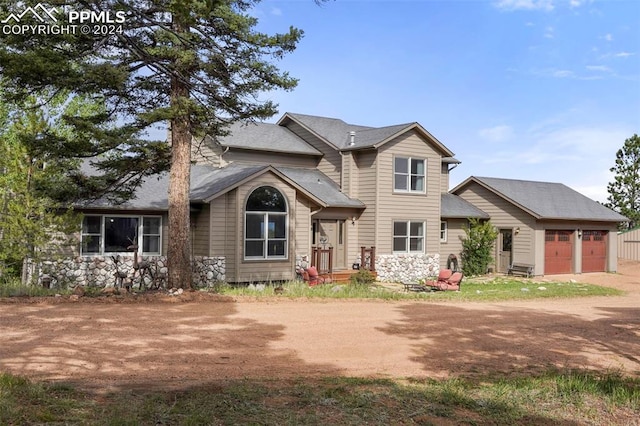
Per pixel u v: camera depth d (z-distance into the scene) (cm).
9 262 1828
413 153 2583
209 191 2014
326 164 2691
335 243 2478
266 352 979
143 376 781
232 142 2491
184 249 1639
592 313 1634
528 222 2853
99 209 1922
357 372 878
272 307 1474
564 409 736
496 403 728
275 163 2631
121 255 1953
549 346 1147
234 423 586
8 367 785
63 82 1350
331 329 1212
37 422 536
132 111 1686
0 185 1803
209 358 912
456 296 1898
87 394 653
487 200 3028
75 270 1862
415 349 1062
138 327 1126
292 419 610
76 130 1580
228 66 1568
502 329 1301
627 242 3850
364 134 2639
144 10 1159
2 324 1088
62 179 1688
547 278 2797
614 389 815
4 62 1295
